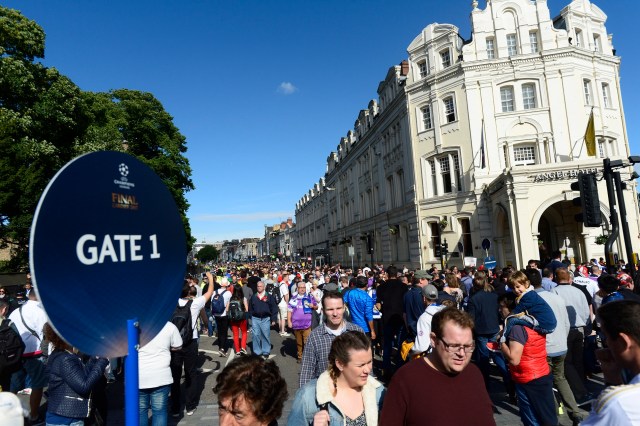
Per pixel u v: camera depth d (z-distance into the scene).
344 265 51.97
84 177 2.00
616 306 2.19
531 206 22.00
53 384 4.33
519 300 5.05
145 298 2.27
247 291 12.59
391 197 36.69
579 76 27.14
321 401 2.85
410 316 7.96
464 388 2.73
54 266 1.82
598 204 8.59
